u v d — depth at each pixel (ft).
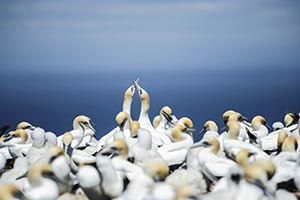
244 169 77.10
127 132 110.42
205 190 84.79
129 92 125.18
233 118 114.52
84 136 114.73
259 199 74.54
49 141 100.42
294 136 102.68
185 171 85.71
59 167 82.94
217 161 86.53
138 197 76.28
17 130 110.22
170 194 72.59
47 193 79.41
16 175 90.43
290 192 83.41
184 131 100.22
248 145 93.35
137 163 89.40
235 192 76.48
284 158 90.07
